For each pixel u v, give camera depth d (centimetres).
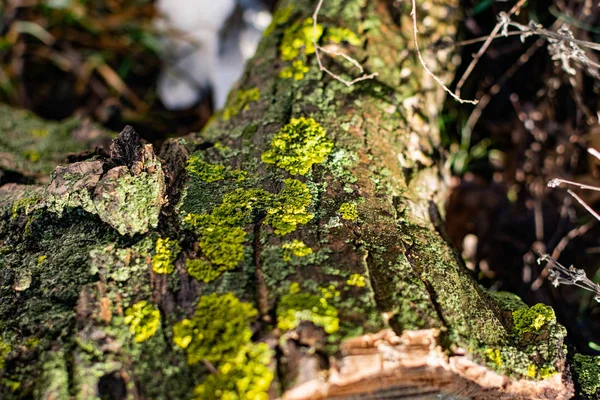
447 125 52
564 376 40
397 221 42
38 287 39
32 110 68
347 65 47
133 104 68
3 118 55
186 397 36
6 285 40
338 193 42
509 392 39
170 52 67
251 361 36
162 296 38
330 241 40
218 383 36
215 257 39
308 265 39
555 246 50
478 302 41
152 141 56
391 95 47
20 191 45
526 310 41
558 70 51
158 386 36
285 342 37
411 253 41
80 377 37
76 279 39
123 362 37
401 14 49
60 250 40
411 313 38
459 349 38
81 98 69
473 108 53
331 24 48
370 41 48
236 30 64
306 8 50
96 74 70
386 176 44
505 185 53
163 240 40
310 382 36
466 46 52
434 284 40
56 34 71
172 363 37
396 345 37
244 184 42
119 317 38
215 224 40
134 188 40
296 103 46
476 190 53
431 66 49
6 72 68
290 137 44
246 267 39
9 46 69
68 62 70
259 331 37
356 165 43
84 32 72
